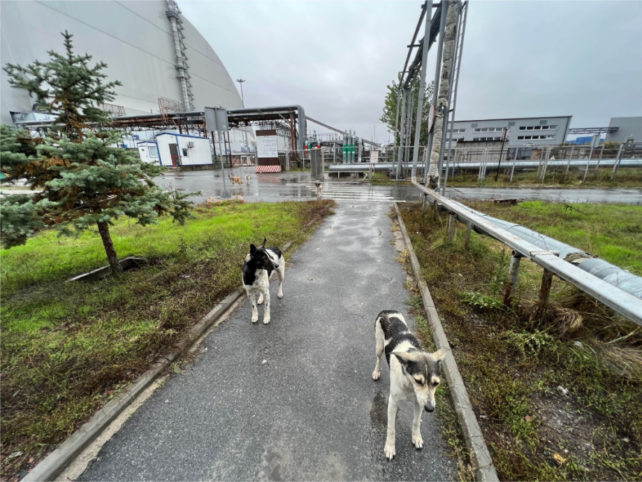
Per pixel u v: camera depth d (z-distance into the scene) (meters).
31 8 31.08
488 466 1.87
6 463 1.92
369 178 20.50
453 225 6.20
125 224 8.54
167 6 48.25
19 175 3.63
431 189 9.16
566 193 15.41
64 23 34.03
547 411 2.32
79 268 5.16
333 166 23.00
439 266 5.12
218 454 2.05
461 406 2.31
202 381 2.76
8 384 2.54
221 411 2.41
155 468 1.96
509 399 2.36
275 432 2.22
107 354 2.92
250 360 3.05
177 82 51.28
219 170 33.25
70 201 3.88
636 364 2.62
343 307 4.13
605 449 2.01
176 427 2.27
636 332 2.91
